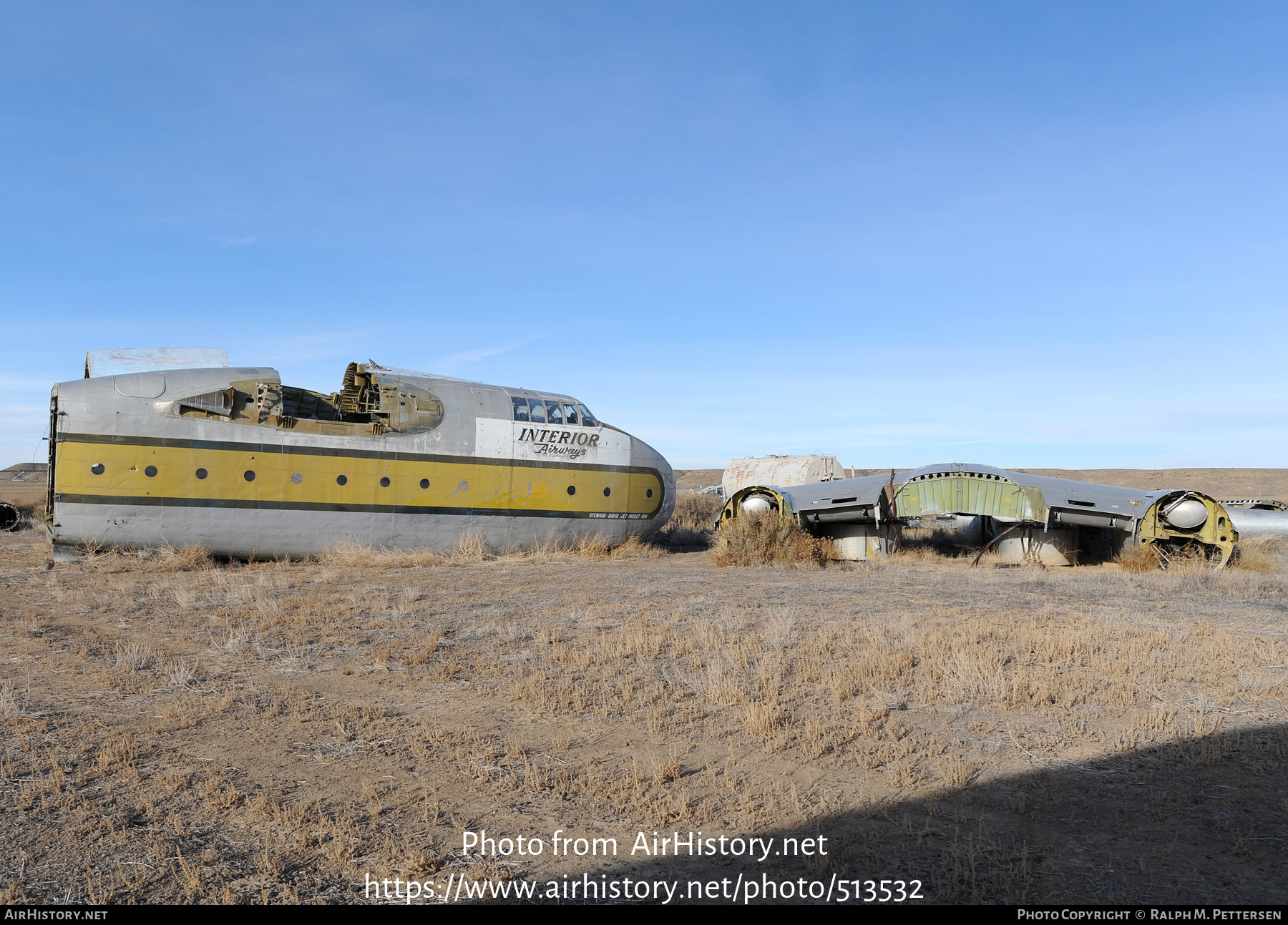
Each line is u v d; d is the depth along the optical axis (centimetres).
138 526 1998
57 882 422
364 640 1097
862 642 1054
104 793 550
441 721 732
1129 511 2070
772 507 2394
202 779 581
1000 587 1666
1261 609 1330
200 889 418
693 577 1891
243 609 1359
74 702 781
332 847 472
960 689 800
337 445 2173
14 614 1301
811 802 542
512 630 1159
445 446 2300
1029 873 435
